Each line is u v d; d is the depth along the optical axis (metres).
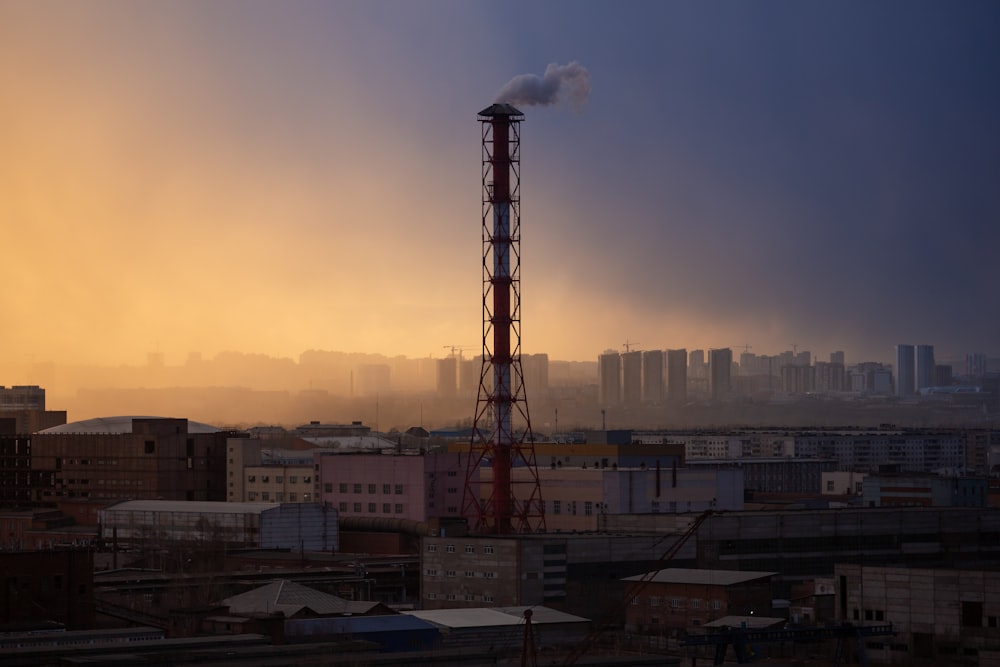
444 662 164.12
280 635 173.88
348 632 179.62
